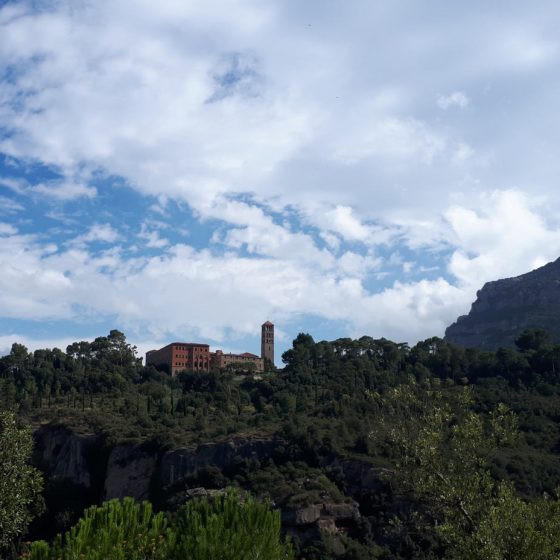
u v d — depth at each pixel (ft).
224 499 89.66
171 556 78.23
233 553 78.38
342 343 574.15
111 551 74.13
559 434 268.41
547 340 474.08
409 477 94.53
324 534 253.03
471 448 95.14
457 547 85.51
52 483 377.50
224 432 390.42
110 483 377.50
